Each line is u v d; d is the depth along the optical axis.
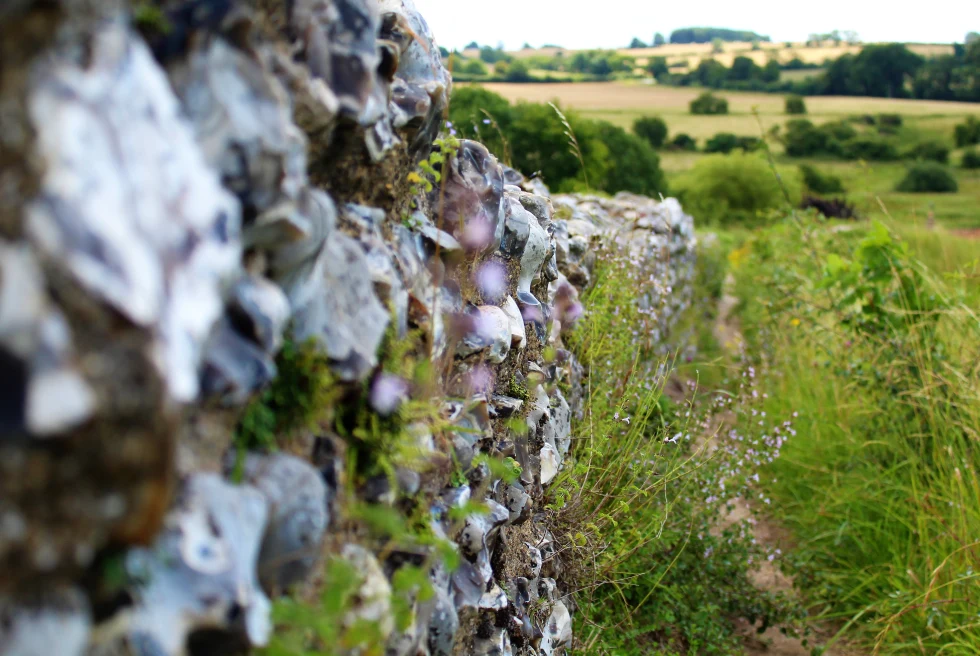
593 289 4.77
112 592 0.94
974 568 3.64
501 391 2.64
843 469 4.96
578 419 3.81
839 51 84.62
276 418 1.41
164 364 0.88
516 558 2.60
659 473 4.04
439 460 1.87
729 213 30.08
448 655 1.84
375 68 1.75
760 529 4.95
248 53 1.32
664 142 54.69
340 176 1.75
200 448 1.19
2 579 0.79
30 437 0.78
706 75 80.38
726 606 3.87
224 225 1.10
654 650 3.40
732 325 10.48
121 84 0.99
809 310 6.20
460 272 2.38
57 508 0.81
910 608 3.59
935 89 66.44
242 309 1.22
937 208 27.61
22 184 0.84
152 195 0.98
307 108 1.48
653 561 3.62
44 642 0.82
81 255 0.84
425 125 2.12
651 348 5.24
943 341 4.88
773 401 6.01
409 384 1.79
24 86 0.88
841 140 48.81
